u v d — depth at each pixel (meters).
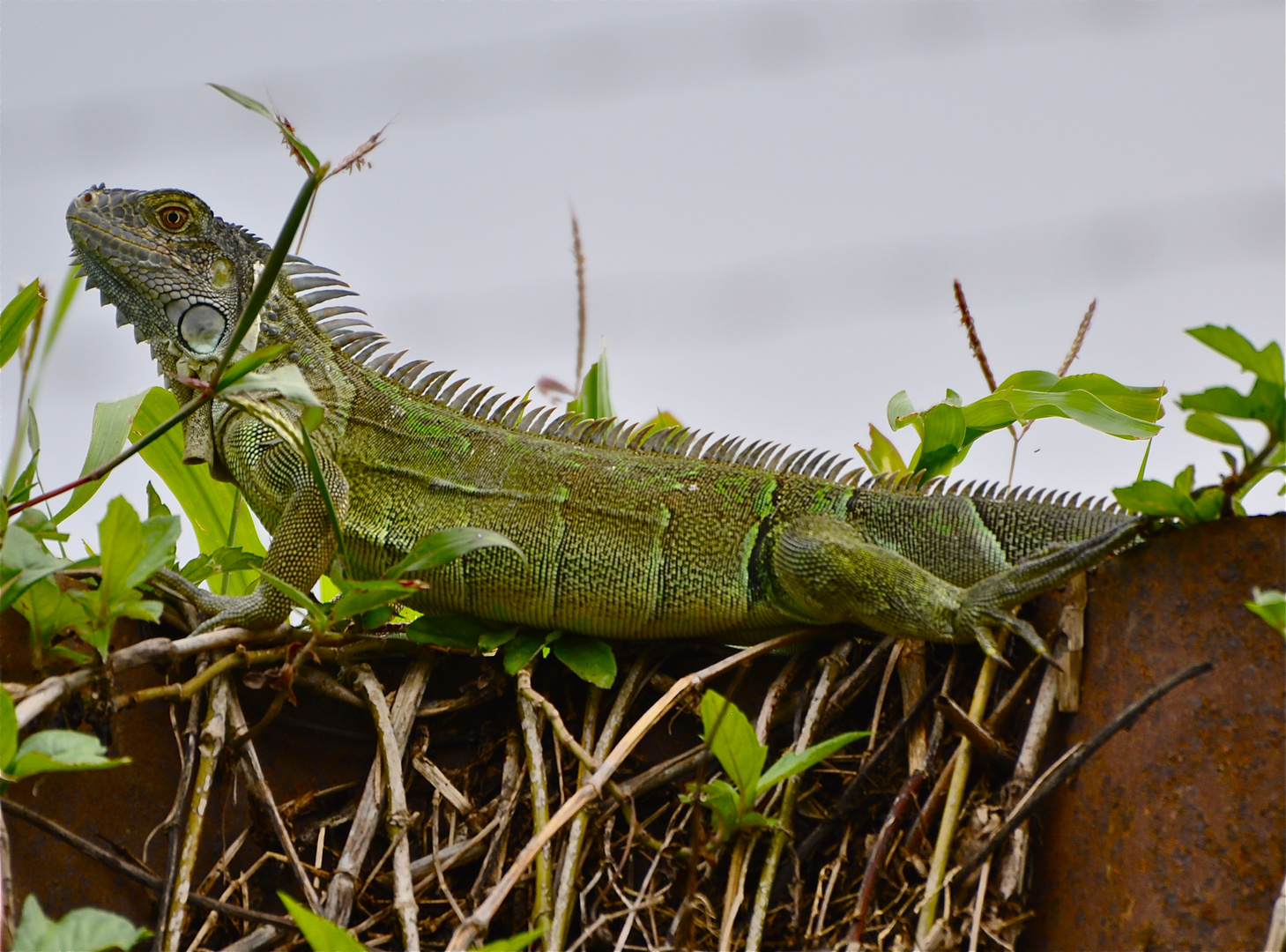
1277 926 4.65
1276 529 5.38
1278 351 4.89
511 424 8.39
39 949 4.41
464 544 6.02
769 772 5.56
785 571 6.98
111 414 7.68
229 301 8.39
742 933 6.07
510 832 6.52
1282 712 5.14
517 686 6.94
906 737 6.44
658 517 7.49
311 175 5.35
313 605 6.03
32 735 5.46
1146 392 7.51
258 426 7.92
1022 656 6.46
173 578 6.84
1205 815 5.21
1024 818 5.66
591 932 5.93
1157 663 5.61
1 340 7.09
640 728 6.10
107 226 8.16
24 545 5.55
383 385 8.42
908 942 5.77
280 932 6.12
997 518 7.33
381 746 6.52
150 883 6.05
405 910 5.82
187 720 6.41
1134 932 5.29
